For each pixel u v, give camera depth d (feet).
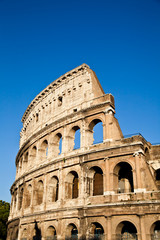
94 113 207.21
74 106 229.04
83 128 209.36
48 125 241.35
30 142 271.08
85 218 176.45
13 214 273.75
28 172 248.32
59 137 239.30
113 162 182.29
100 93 223.10
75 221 182.39
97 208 173.17
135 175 170.91
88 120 210.59
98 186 191.42
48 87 268.82
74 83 241.55
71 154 208.44
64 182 202.80
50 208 205.16
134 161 175.01
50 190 216.54
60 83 257.75
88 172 191.11
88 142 204.44
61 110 241.76
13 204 287.28
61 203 196.24
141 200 161.58
